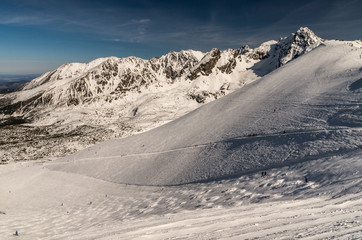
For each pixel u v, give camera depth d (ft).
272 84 347.77
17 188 257.14
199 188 148.56
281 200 84.64
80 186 244.42
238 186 123.03
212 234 44.68
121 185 223.92
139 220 89.86
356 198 60.49
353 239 32.37
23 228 137.80
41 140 631.15
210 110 351.25
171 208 122.62
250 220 51.70
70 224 142.20
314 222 43.34
